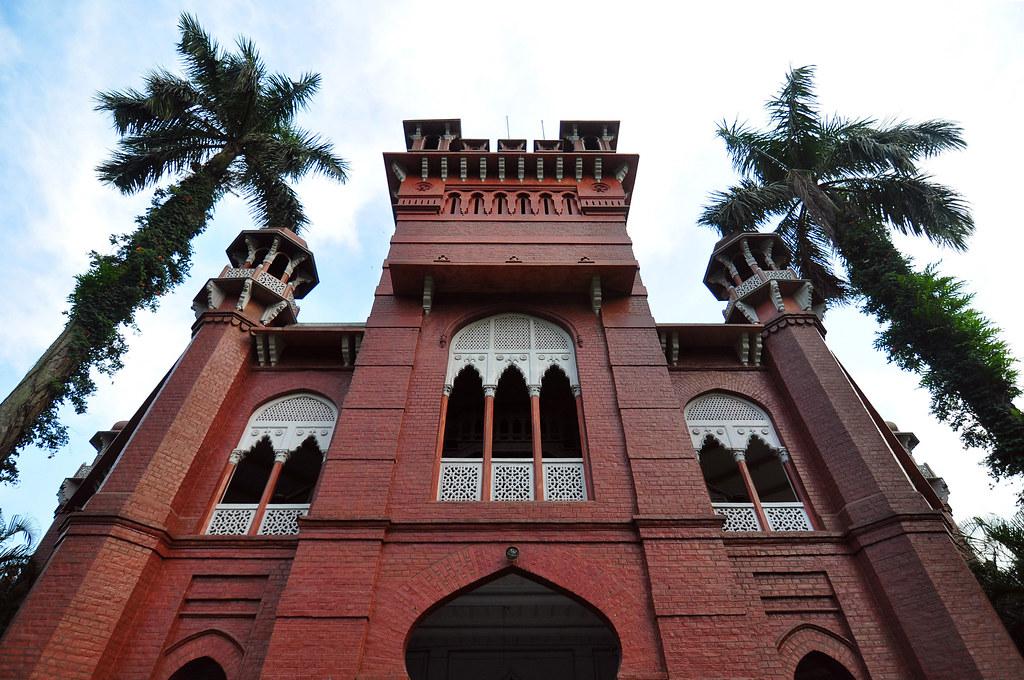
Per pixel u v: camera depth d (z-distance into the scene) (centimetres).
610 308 1393
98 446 1836
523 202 1761
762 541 1066
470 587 916
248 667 904
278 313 1550
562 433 1622
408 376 1223
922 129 1794
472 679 1262
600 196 1748
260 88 1923
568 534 973
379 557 936
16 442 1072
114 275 1289
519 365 1298
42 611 890
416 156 1822
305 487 1716
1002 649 871
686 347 1477
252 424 1311
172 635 959
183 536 1073
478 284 1395
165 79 1767
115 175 1708
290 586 890
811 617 988
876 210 1728
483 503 1027
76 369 1197
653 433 1117
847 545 1070
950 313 1287
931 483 1803
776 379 1388
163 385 1368
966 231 1595
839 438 1192
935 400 1247
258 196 1941
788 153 1955
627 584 912
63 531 1012
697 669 809
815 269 1902
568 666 1281
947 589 941
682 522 974
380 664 820
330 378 1398
